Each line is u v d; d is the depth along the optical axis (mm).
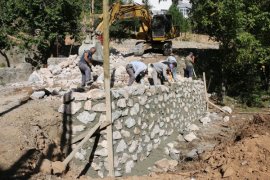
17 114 8820
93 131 8680
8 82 16516
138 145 10484
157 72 13391
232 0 19953
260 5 21656
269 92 23906
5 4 21766
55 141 8695
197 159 10273
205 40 38375
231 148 8672
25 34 22141
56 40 22297
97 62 16344
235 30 20656
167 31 23422
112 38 29312
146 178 7422
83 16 23906
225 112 18688
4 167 6719
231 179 7074
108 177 8211
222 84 22109
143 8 22453
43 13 21266
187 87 15484
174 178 7379
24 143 7570
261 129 10922
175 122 13656
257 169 7289
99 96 9008
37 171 7039
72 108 9070
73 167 8617
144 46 23922
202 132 14352
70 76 15031
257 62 22250
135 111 10336
